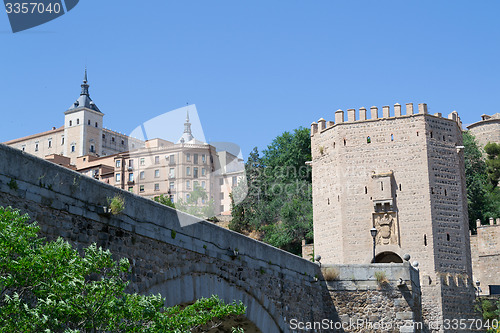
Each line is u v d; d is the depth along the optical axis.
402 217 65.75
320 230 69.56
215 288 23.84
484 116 128.00
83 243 17.84
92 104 156.50
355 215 66.94
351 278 32.41
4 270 12.95
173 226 21.61
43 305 12.79
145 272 20.02
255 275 26.61
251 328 26.55
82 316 13.37
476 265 85.75
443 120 68.06
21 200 16.19
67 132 154.25
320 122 71.44
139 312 14.05
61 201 17.31
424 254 64.69
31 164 16.61
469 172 107.00
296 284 29.91
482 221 98.94
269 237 93.50
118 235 19.09
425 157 66.19
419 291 33.72
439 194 66.12
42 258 13.11
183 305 22.09
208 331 26.30
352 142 68.38
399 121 67.44
